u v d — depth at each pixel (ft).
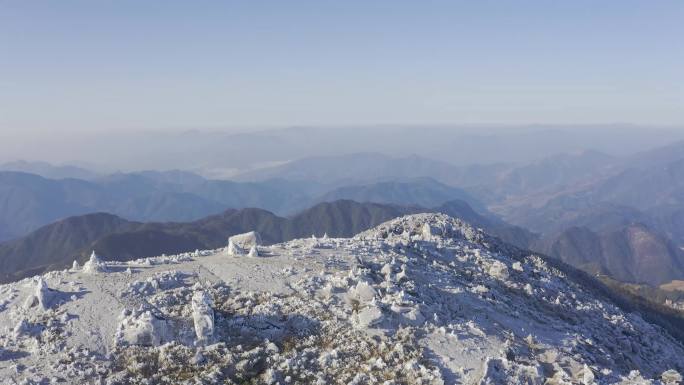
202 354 167.02
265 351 172.65
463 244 349.00
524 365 173.47
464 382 163.32
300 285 210.18
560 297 297.33
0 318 182.80
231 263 232.32
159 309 185.37
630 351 257.34
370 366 167.43
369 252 266.16
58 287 197.57
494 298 248.32
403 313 191.62
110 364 161.79
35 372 156.04
